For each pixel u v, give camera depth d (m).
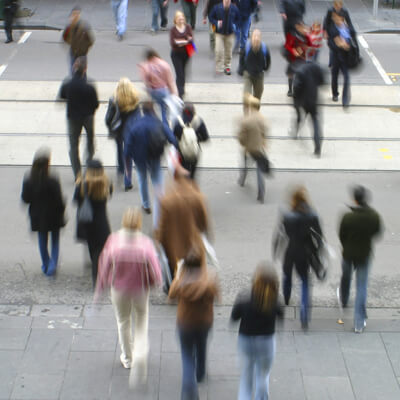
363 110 14.98
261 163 10.92
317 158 12.84
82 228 8.50
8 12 18.64
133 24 20.83
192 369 6.86
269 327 6.50
